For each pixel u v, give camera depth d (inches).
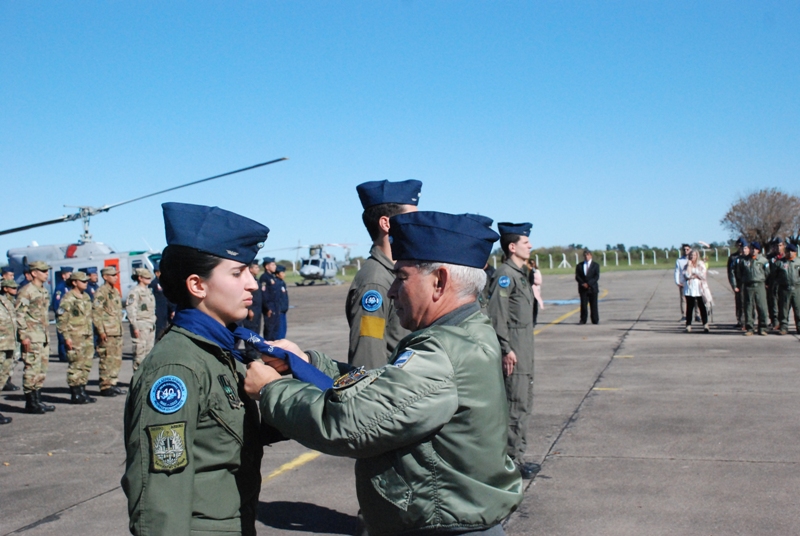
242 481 79.7
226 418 77.4
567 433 267.3
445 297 84.5
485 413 76.7
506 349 207.6
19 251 1080.2
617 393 339.3
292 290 1755.7
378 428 72.5
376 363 125.3
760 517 179.5
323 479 222.5
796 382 351.3
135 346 414.9
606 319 737.0
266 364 83.7
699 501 191.9
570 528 176.6
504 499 77.9
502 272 211.0
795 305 540.4
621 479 212.2
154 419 72.5
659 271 2119.8
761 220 2359.7
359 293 129.0
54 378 474.0
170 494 71.4
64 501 208.7
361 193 136.3
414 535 77.0
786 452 233.5
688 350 477.7
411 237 85.2
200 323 79.4
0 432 304.3
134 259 1008.9
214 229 80.5
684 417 286.0
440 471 75.7
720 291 1108.5
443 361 75.6
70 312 370.0
